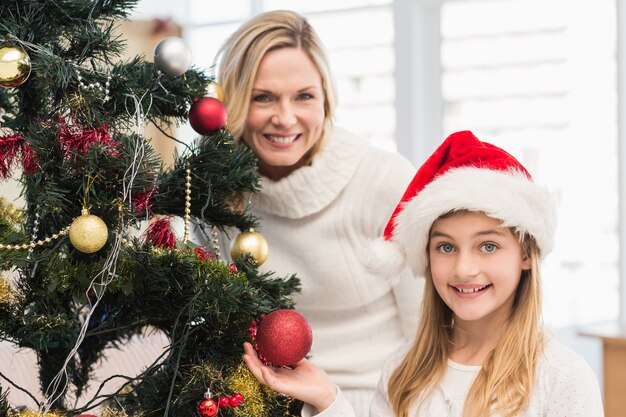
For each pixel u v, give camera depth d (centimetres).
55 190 97
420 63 337
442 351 122
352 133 150
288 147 138
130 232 112
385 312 152
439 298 123
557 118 318
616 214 309
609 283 310
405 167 150
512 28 324
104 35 107
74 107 99
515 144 326
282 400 116
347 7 349
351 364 150
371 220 147
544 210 114
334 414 114
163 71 109
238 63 137
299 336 105
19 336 100
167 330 117
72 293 105
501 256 113
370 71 347
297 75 135
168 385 108
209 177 114
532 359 113
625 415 244
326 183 144
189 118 115
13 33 99
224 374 108
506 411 111
